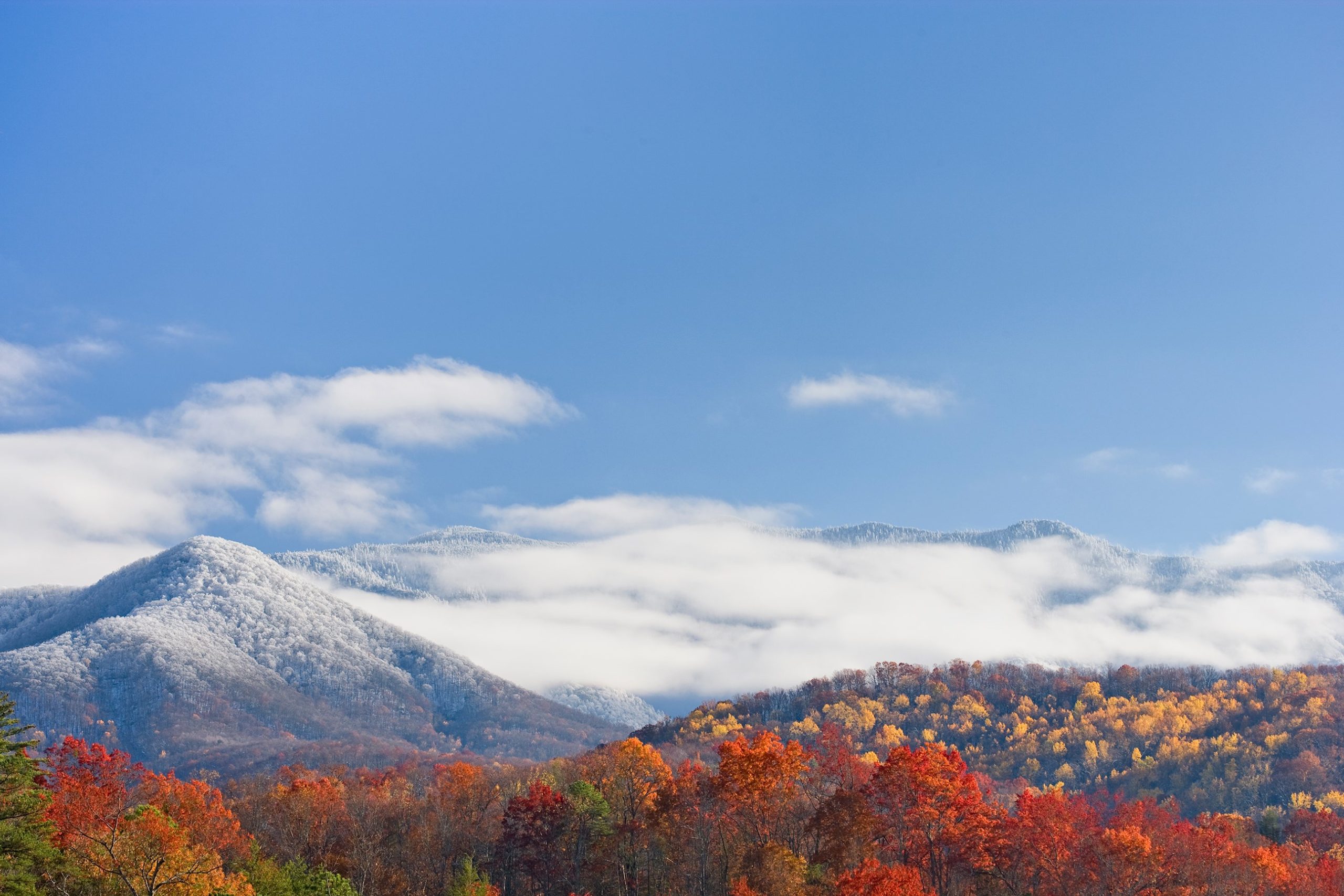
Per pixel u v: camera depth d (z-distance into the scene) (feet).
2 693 283.79
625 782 491.31
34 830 269.44
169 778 479.00
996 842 396.98
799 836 421.59
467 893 394.11
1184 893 394.52
